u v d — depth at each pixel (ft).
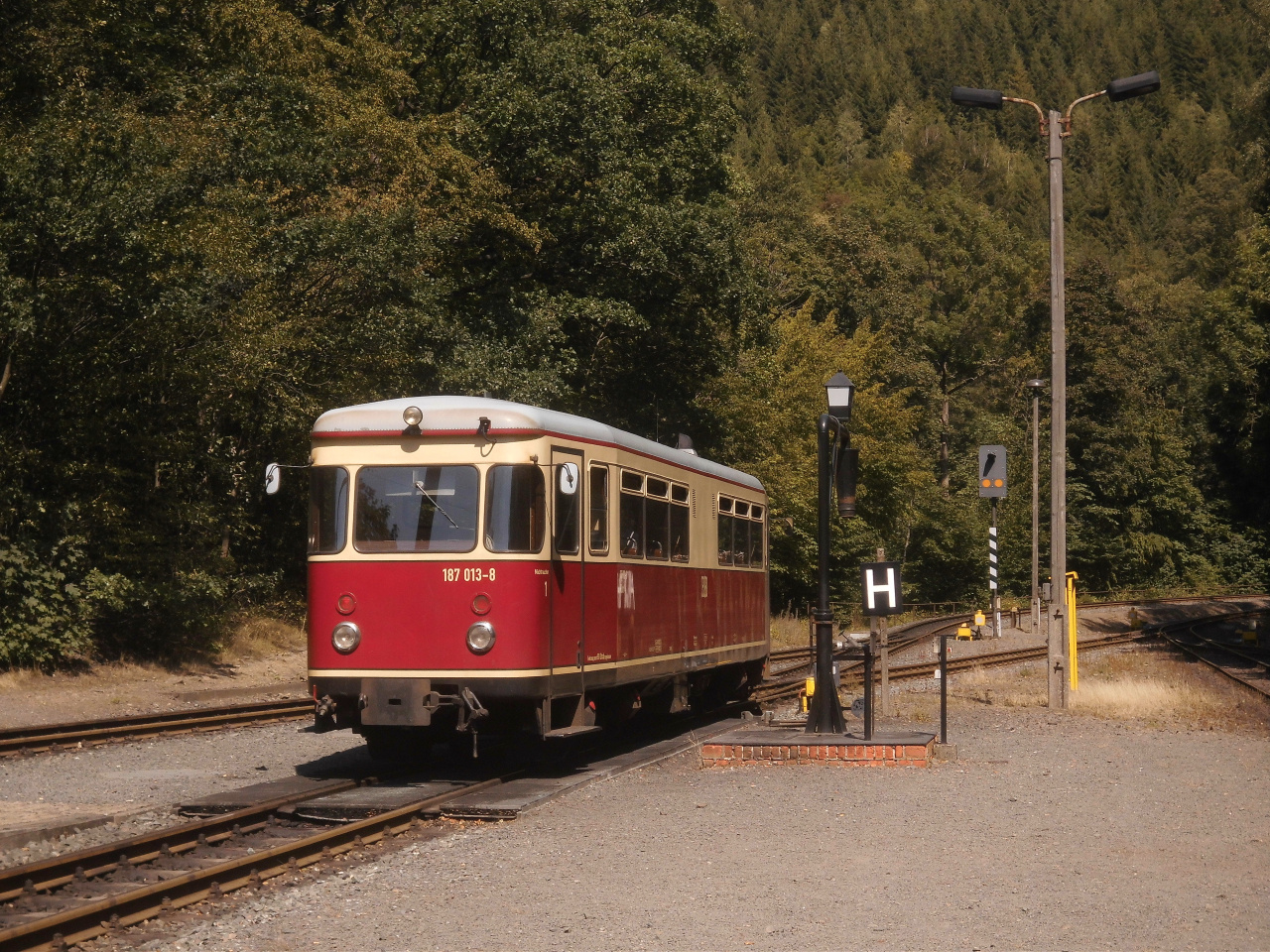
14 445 75.56
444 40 104.17
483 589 43.04
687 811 38.14
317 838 32.12
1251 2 144.56
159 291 73.82
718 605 62.13
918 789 41.83
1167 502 247.91
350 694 43.65
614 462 48.93
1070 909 26.78
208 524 85.92
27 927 23.68
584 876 29.91
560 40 104.12
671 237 108.78
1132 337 249.55
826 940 24.54
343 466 44.57
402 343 87.92
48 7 80.74
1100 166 561.84
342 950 24.27
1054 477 68.85
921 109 570.87
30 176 69.36
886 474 168.55
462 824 36.47
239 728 59.06
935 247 264.72
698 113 118.21
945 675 53.52
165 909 26.78
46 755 49.85
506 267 111.24
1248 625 160.56
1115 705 67.97
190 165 79.46
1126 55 650.84
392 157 89.20
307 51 93.15
